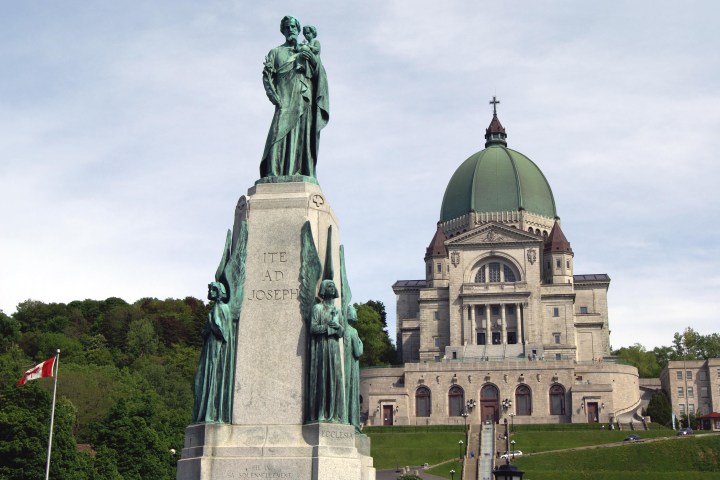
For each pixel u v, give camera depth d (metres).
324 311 26.75
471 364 170.75
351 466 25.70
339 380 26.42
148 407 96.38
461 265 195.75
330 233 27.84
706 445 126.62
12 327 181.12
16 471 73.75
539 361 169.12
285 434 26.16
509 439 143.88
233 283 27.36
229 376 26.73
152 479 88.06
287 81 29.80
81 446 102.00
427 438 146.75
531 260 193.12
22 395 78.69
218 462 25.56
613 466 123.69
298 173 29.42
